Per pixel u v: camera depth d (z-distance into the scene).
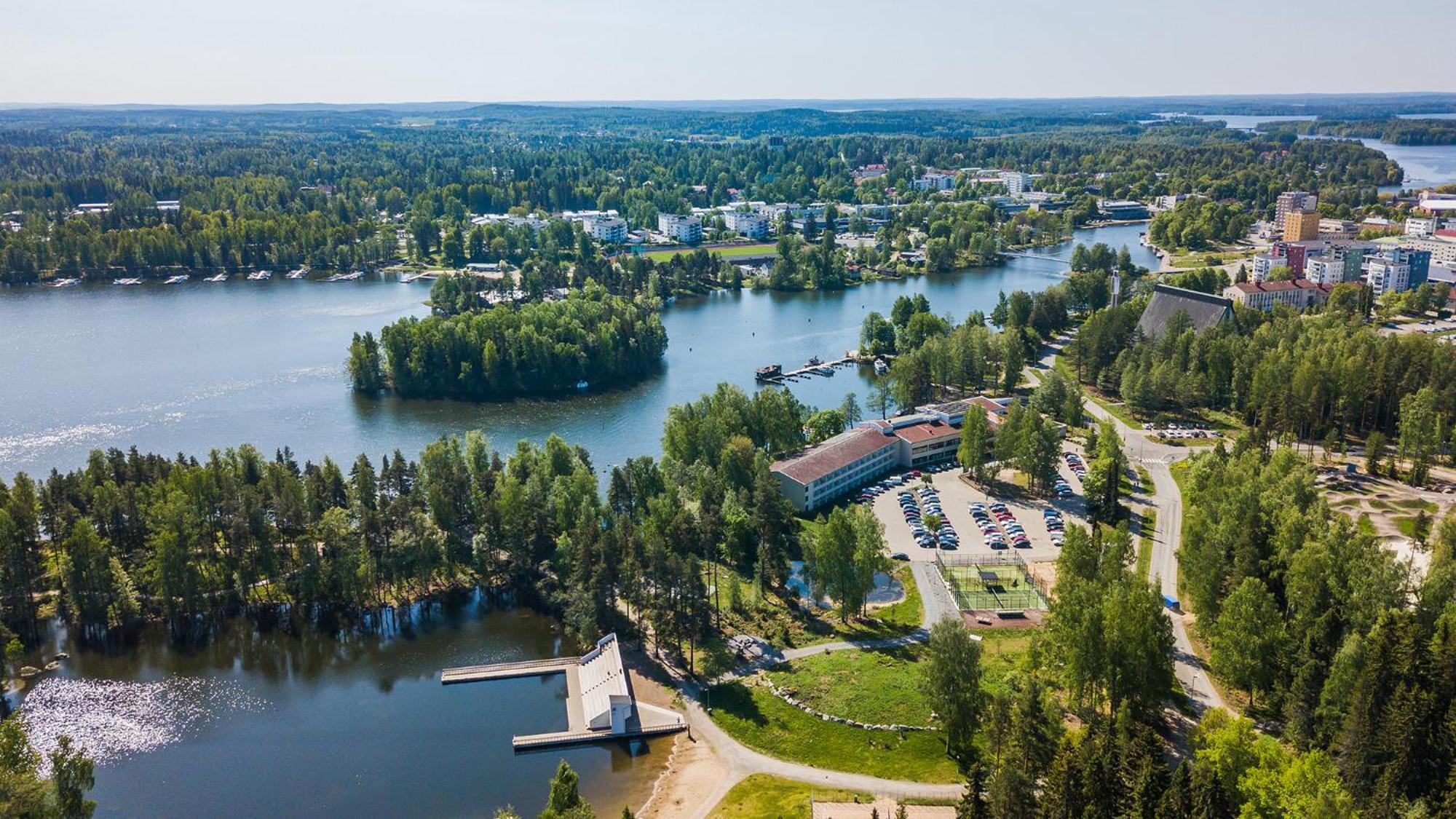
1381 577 178.50
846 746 169.75
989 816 132.75
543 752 174.38
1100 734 139.00
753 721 178.12
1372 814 124.69
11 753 143.50
